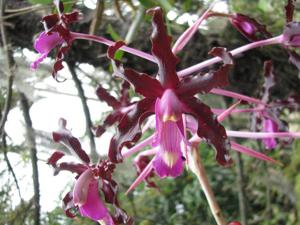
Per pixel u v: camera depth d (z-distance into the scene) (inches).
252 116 8.3
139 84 5.8
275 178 18.9
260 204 19.4
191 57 10.5
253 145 14.6
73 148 6.7
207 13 6.5
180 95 5.8
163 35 5.6
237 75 10.8
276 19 12.3
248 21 7.0
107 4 10.9
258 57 10.7
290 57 6.7
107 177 6.3
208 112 5.8
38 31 10.8
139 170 8.3
